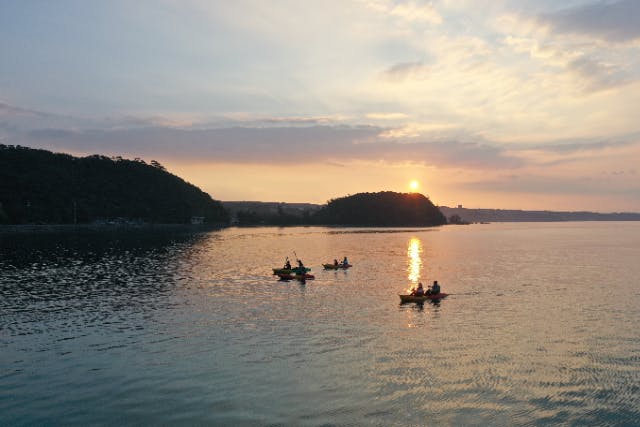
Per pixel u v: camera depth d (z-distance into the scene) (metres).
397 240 142.88
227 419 17.91
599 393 20.03
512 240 146.00
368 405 19.02
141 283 49.81
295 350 25.70
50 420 17.94
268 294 43.16
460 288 46.78
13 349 26.22
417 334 28.91
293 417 18.05
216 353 25.27
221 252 91.38
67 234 150.75
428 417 18.05
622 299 40.34
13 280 51.81
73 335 28.98
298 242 128.88
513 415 18.22
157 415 18.25
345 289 46.28
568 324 31.42
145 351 25.72
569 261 75.31
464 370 22.66
